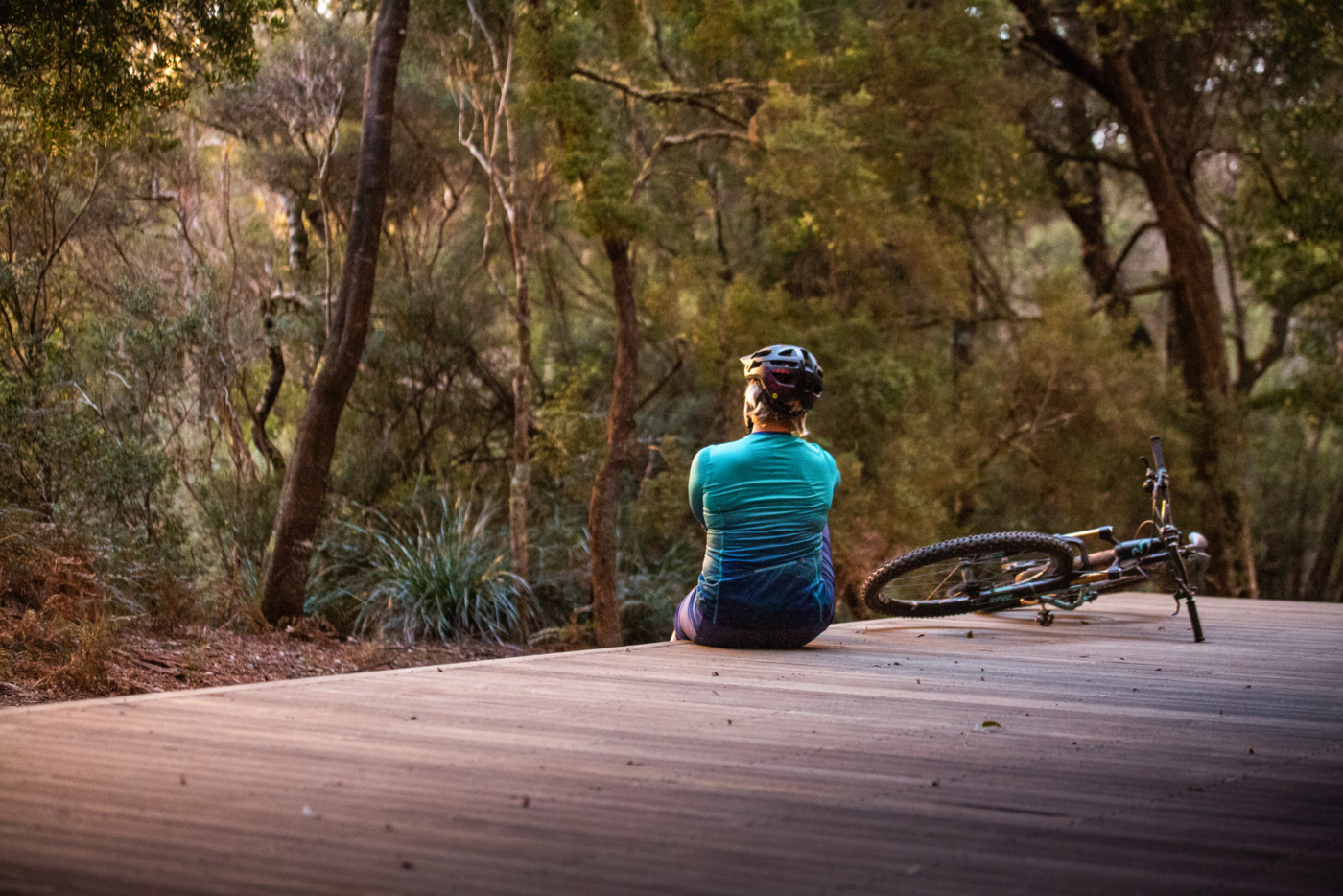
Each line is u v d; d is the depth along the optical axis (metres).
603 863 1.83
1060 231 22.45
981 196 13.14
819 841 1.98
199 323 9.61
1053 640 5.21
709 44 10.34
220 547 9.65
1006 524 14.78
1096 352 13.73
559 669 4.00
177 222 11.24
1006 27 15.21
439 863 1.80
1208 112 16.95
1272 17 14.77
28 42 7.34
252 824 1.98
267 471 10.81
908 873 1.81
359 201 8.81
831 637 5.26
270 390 11.66
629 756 2.61
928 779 2.45
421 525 11.23
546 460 11.47
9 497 7.78
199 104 11.15
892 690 3.66
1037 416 13.62
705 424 13.54
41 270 9.12
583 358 13.86
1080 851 1.95
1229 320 20.42
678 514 11.75
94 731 2.69
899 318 13.66
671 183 12.93
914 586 5.70
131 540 8.05
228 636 8.02
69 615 6.35
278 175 12.14
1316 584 20.44
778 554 4.57
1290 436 20.89
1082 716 3.26
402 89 12.32
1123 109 15.63
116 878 1.67
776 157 10.32
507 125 10.38
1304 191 16.16
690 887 1.72
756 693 3.55
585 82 10.80
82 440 8.26
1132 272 21.28
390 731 2.81
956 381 14.34
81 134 8.91
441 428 13.02
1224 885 1.77
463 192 13.36
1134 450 13.98
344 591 10.20
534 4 9.62
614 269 10.06
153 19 7.65
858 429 12.12
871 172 10.71
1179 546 5.54
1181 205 15.81
